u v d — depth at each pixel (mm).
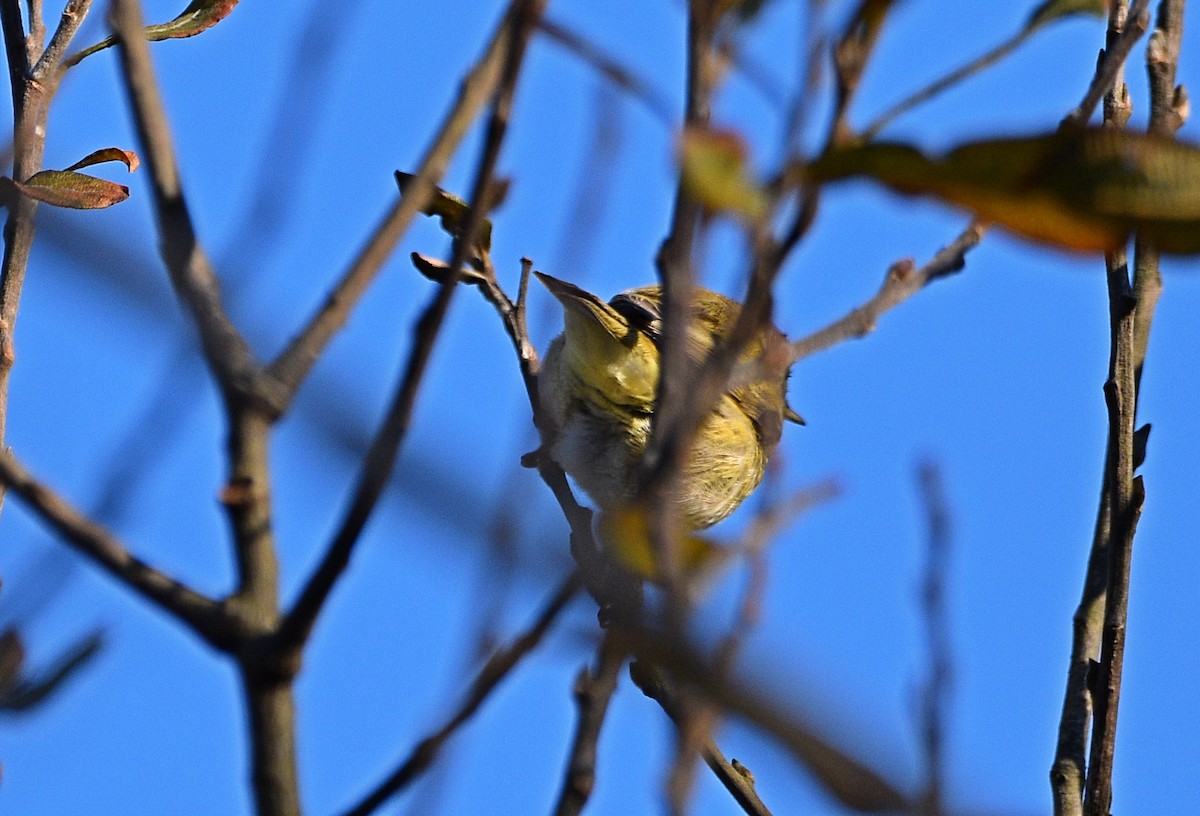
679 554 3352
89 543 3871
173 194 3895
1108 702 7031
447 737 3750
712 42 3092
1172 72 7066
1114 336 7309
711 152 2629
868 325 4668
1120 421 7230
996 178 2613
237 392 3906
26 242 7578
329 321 3924
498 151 3541
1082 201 2578
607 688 3789
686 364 3586
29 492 3850
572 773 3820
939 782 2998
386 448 3258
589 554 3434
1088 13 3668
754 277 2939
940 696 4742
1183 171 2582
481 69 3756
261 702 3895
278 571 4020
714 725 3490
